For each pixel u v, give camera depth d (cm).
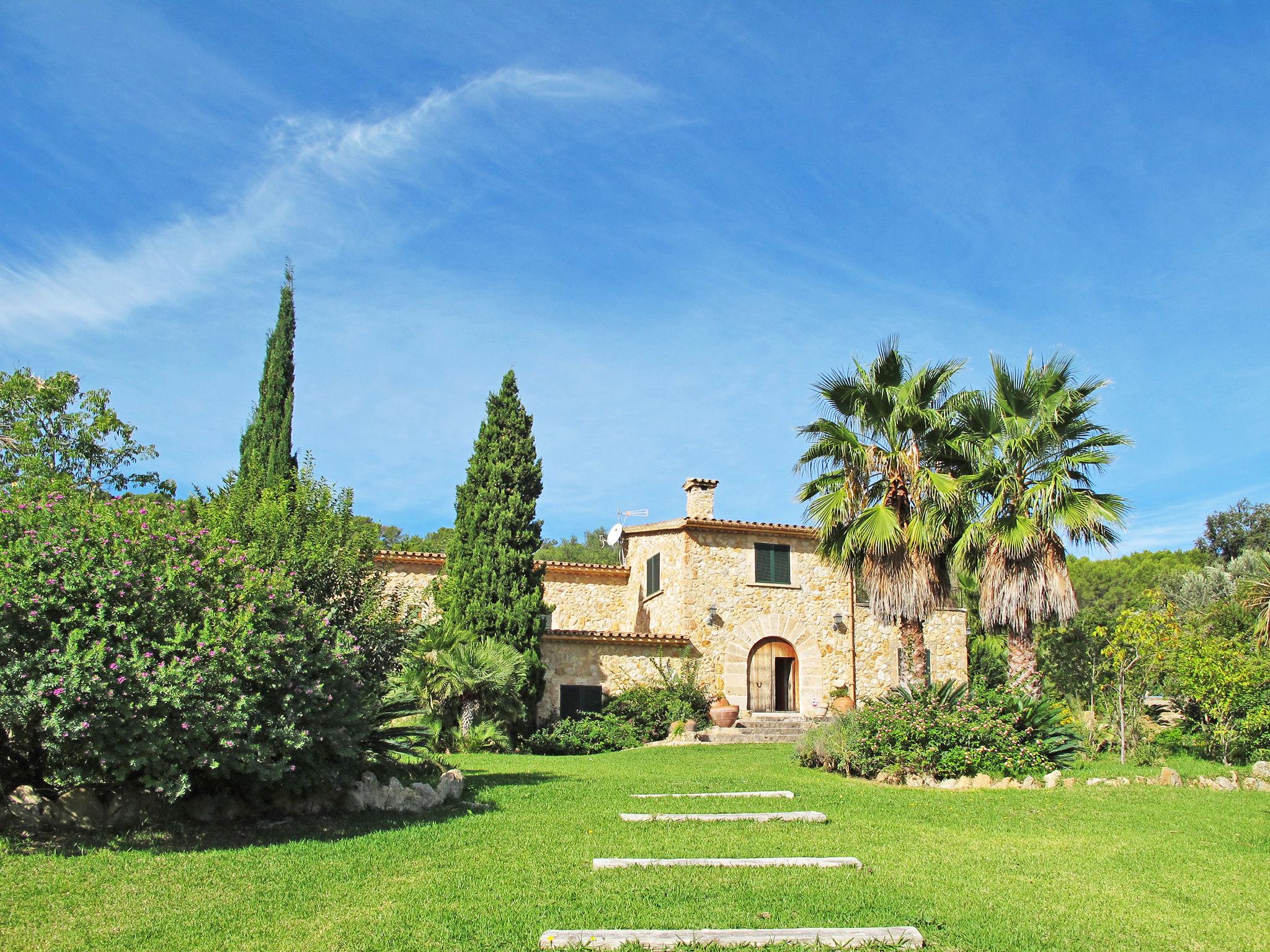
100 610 800
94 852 807
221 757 834
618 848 875
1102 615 2114
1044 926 689
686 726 2348
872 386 1773
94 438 1485
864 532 1716
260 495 1266
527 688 2252
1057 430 1698
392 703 1185
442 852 847
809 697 2673
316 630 957
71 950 598
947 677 2970
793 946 622
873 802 1209
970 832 1037
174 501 1184
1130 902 761
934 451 1797
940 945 639
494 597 2298
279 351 2617
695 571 2647
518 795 1177
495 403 2441
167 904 684
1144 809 1192
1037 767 1459
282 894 712
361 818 990
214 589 911
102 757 784
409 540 4081
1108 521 1625
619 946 611
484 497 2358
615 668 2536
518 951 604
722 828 987
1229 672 1705
